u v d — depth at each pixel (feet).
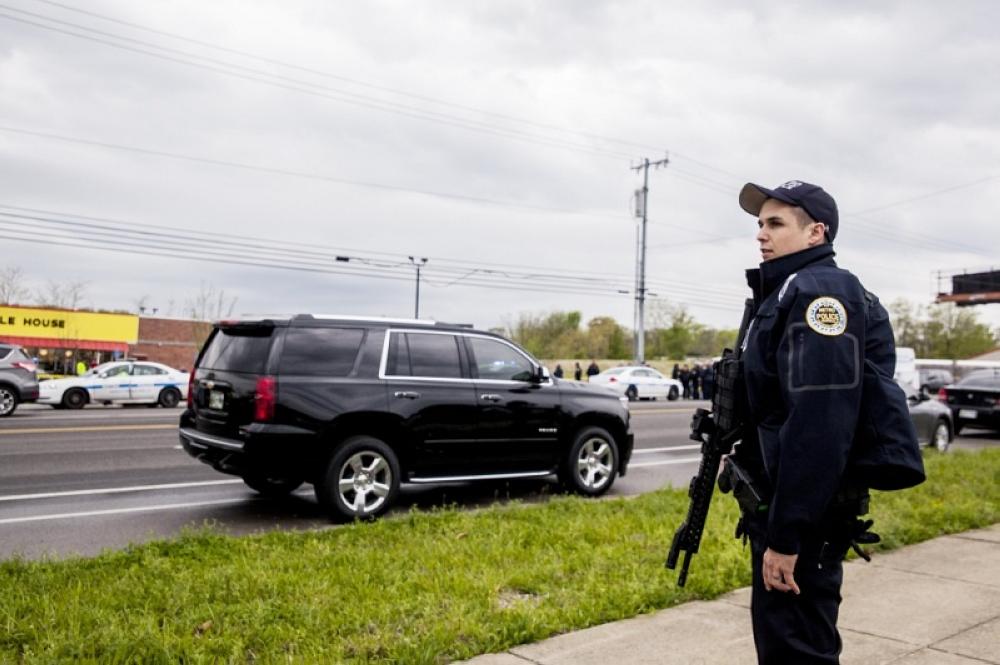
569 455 30.19
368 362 26.48
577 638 14.16
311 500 29.14
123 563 18.02
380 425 26.22
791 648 8.29
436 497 30.22
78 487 31.19
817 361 7.77
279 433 24.48
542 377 29.96
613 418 31.19
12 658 12.61
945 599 16.57
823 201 8.83
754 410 8.59
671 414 73.82
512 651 13.52
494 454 28.45
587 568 18.13
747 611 15.64
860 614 15.61
